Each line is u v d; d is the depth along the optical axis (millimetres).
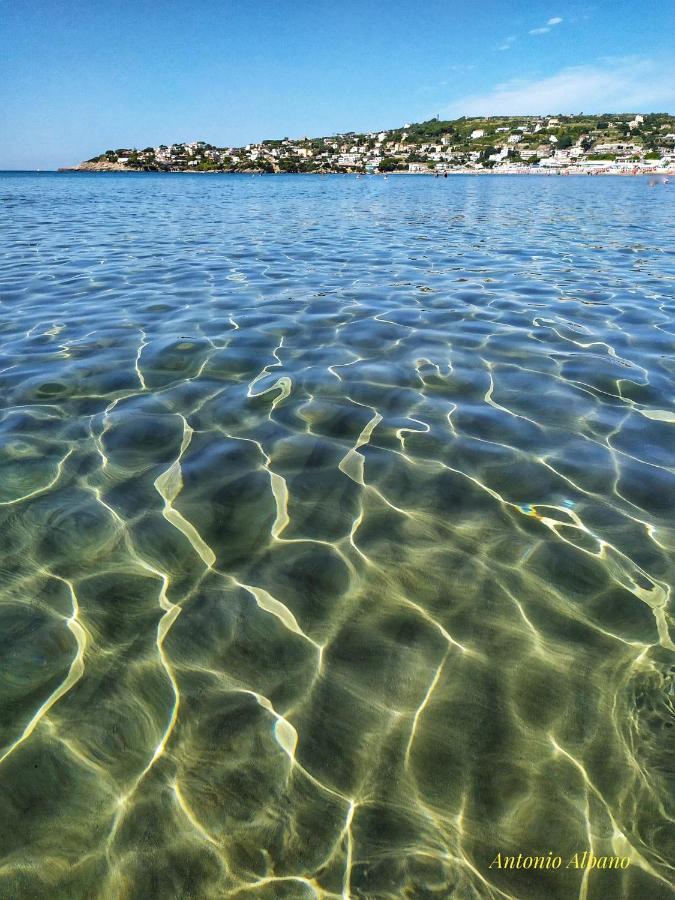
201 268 8867
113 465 2932
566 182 63125
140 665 1822
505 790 1482
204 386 3969
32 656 1843
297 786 1486
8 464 2912
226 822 1401
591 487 2791
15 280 7688
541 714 1684
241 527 2484
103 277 7992
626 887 1278
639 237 13539
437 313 6059
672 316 5941
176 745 1582
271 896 1257
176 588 2139
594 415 3559
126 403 3670
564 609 2066
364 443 3197
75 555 2293
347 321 5676
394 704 1719
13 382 3977
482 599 2115
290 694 1744
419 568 2260
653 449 3143
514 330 5410
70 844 1349
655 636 1945
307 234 14055
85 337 5059
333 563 2283
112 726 1629
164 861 1318
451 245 12031
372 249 11336
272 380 4086
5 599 2070
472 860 1331
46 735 1600
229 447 3131
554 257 10312
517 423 3451
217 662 1844
